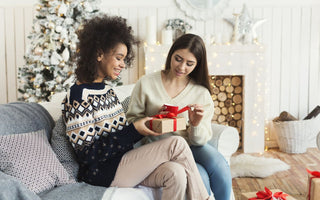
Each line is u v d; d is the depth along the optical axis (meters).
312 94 3.82
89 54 1.50
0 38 3.73
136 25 3.73
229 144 2.04
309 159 3.27
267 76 3.80
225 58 3.53
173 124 1.50
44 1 3.04
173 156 1.48
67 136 1.52
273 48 3.77
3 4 3.69
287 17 3.74
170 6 3.72
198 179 1.47
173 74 1.87
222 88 3.76
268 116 3.84
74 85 1.51
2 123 1.51
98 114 1.47
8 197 1.10
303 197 2.36
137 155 1.49
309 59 3.79
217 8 3.71
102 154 1.45
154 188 1.50
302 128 3.43
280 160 3.19
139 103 1.89
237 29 3.54
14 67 3.76
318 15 3.74
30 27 3.71
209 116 1.87
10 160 1.36
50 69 3.02
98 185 1.48
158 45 3.49
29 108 1.75
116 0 3.72
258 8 3.72
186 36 1.74
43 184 1.37
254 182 2.68
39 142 1.49
